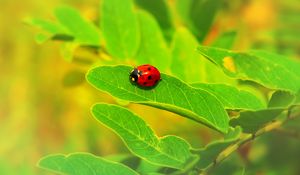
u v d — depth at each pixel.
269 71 0.24
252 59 0.24
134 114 0.22
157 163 0.22
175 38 0.27
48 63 0.62
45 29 0.30
